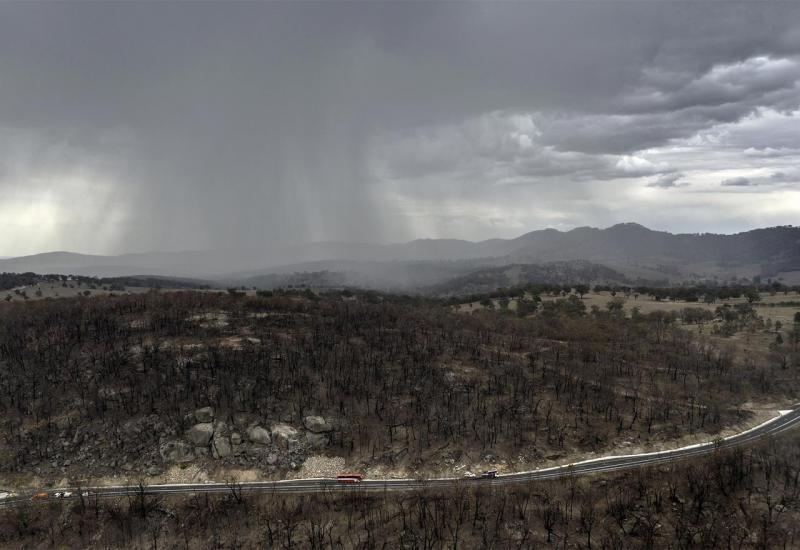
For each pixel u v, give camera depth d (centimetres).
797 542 12044
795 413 17488
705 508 13138
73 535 13188
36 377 17575
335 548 12444
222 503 13762
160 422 15962
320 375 18300
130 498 13938
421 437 15962
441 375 18812
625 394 18288
